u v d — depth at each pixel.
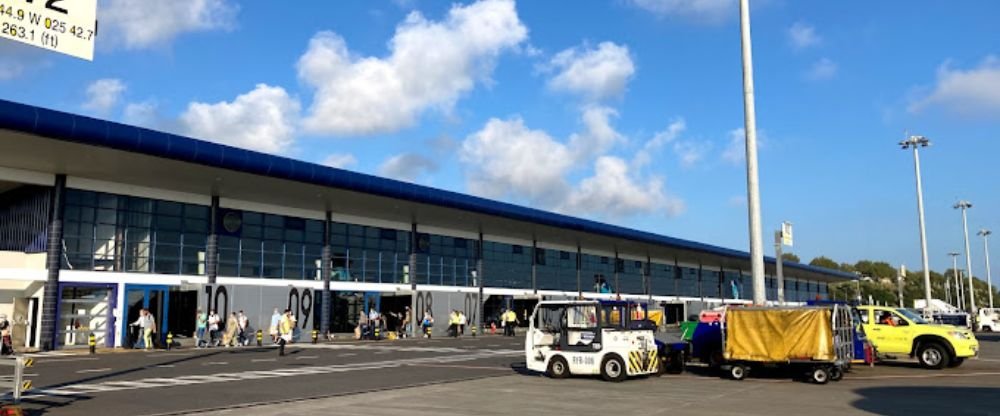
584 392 15.62
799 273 90.00
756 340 17.73
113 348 29.94
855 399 14.35
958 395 14.94
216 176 30.88
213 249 34.41
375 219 43.34
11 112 22.69
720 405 13.55
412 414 12.55
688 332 20.70
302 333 36.03
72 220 29.69
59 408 13.06
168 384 17.08
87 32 9.58
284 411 12.87
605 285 62.19
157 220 32.69
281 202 37.31
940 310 55.16
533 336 19.09
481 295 49.31
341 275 40.84
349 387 16.61
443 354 27.69
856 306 22.86
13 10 8.87
